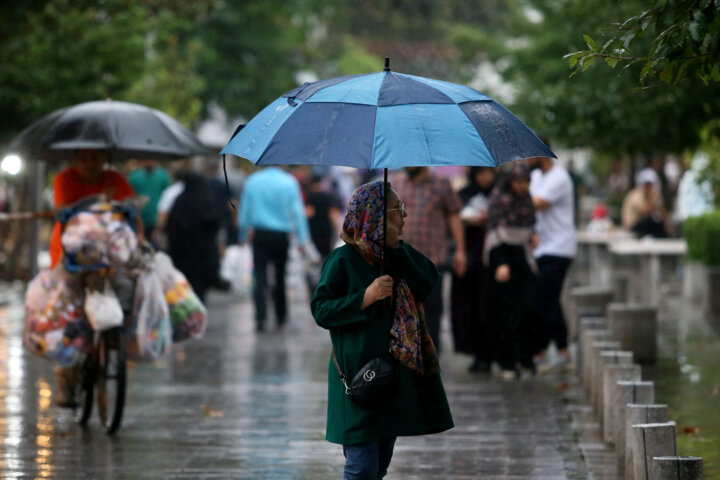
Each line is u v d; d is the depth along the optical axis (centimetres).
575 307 3775
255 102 9994
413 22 14775
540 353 3042
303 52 10894
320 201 5022
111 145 2245
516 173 2922
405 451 2138
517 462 2044
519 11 6262
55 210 2320
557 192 3081
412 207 3047
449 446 2178
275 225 4091
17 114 4097
